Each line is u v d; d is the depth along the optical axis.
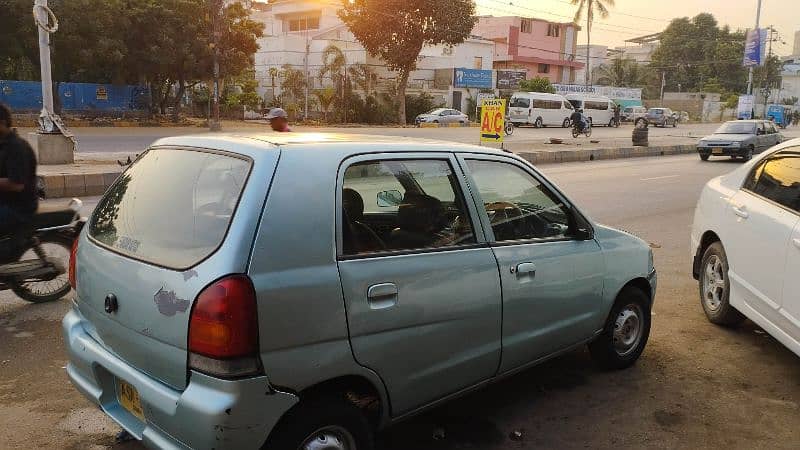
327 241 2.57
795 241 4.00
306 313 2.45
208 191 2.64
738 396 4.05
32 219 5.21
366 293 2.64
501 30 60.72
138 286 2.57
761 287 4.42
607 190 13.90
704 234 5.50
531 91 48.50
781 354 4.73
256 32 31.16
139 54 28.14
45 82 13.40
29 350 4.43
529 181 3.68
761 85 78.50
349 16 37.84
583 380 4.22
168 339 2.44
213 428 2.29
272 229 2.43
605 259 3.96
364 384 2.76
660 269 7.18
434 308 2.92
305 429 2.49
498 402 3.89
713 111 71.31
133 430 2.63
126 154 16.16
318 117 38.00
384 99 39.34
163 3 27.75
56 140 13.41
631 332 4.39
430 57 49.16
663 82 75.75
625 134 38.50
